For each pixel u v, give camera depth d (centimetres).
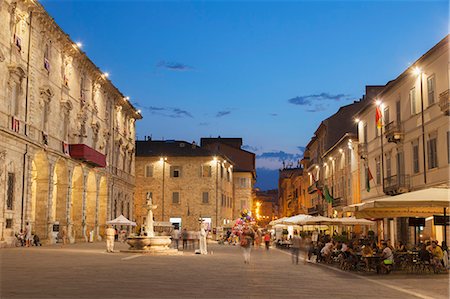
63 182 5103
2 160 3738
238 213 10944
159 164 9138
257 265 2855
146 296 1422
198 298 1417
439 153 3588
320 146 8488
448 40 3369
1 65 3756
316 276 2248
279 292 1614
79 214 5528
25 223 4150
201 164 9131
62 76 5044
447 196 2266
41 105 4500
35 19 4344
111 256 3278
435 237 3688
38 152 4422
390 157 4588
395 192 4356
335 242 3547
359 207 2523
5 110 3819
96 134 6097
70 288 1552
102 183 6594
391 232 4675
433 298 1540
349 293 1636
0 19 3750
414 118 4047
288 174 16400
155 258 3209
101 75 6075
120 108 7306
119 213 7281
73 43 5106
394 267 2588
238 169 11088
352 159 5959
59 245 4622
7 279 1767
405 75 4131
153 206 4088
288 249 5456
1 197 3756
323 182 7981
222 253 4147
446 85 3478
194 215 9019
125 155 7706
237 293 1557
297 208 12319
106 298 1362
